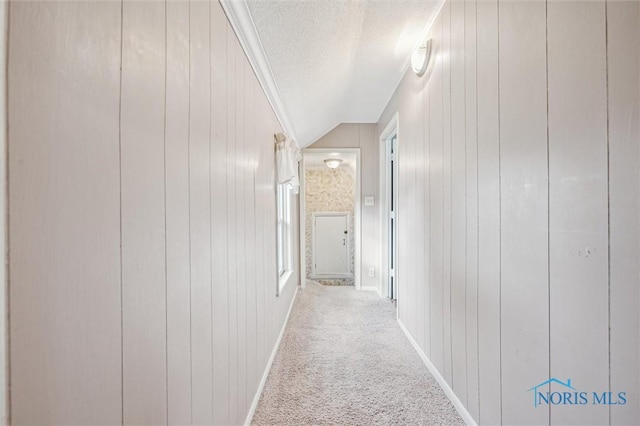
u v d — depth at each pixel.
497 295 1.34
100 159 0.57
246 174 1.59
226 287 1.25
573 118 0.95
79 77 0.52
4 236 0.41
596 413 0.89
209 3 1.10
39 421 0.45
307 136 4.00
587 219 0.90
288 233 3.81
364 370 2.16
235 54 1.40
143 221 0.70
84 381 0.53
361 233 4.48
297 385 1.96
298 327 3.02
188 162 0.92
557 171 1.01
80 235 0.52
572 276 0.95
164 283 0.79
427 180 2.21
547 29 1.05
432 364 2.10
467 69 1.60
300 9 1.53
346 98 3.42
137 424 0.67
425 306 2.25
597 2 0.87
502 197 1.30
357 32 2.15
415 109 2.51
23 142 0.43
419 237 2.40
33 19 0.44
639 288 0.78
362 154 4.43
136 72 0.68
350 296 4.21
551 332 1.04
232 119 1.34
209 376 1.07
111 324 0.60
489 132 1.39
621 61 0.81
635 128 0.78
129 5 0.65
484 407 1.44
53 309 0.47
